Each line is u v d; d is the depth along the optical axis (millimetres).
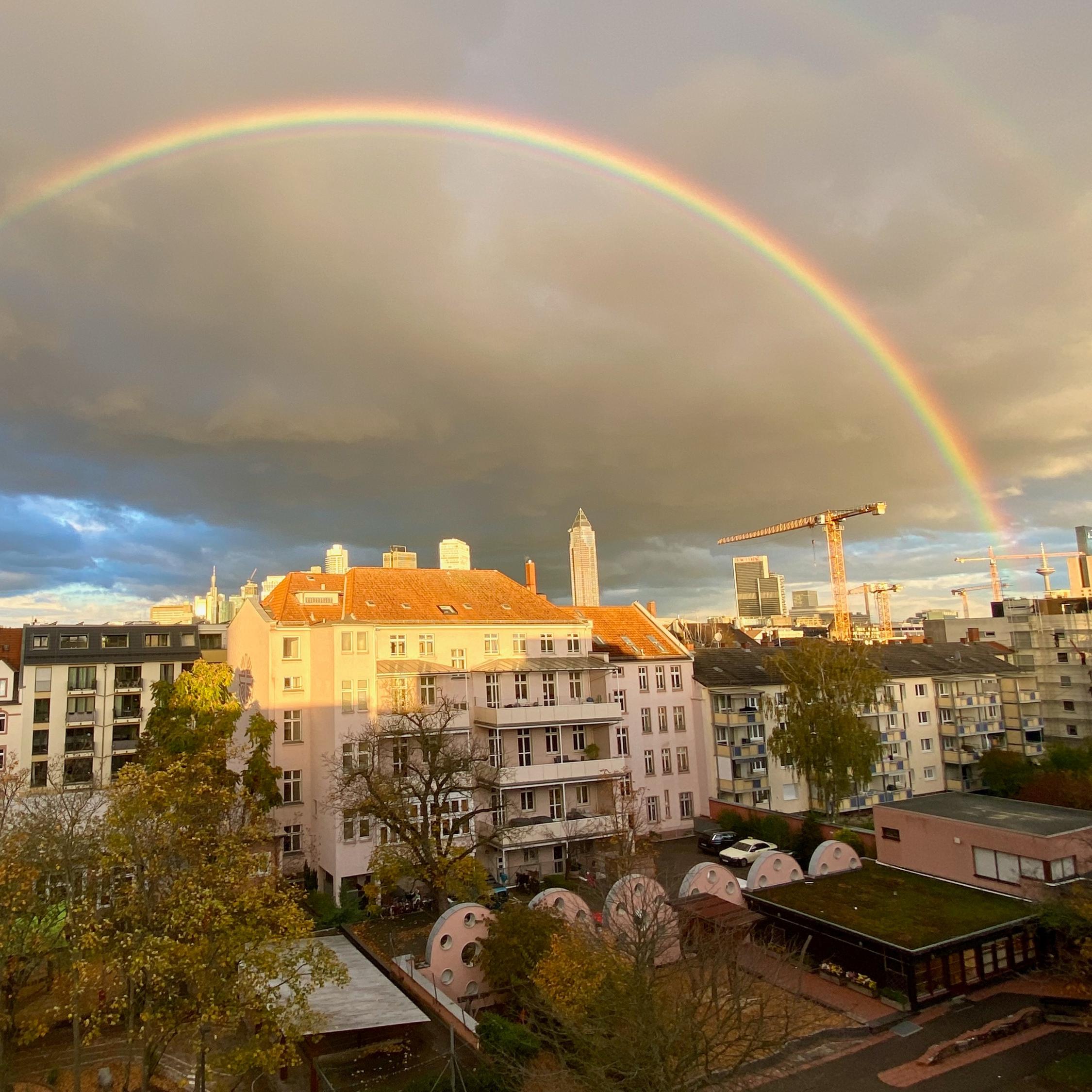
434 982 31281
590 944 27438
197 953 20391
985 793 76000
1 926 22375
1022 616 93875
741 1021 22141
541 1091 21656
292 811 49312
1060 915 32625
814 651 60500
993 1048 28062
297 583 56406
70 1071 26906
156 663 76562
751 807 61188
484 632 56656
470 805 50469
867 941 32938
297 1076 26688
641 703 63219
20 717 68438
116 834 23125
